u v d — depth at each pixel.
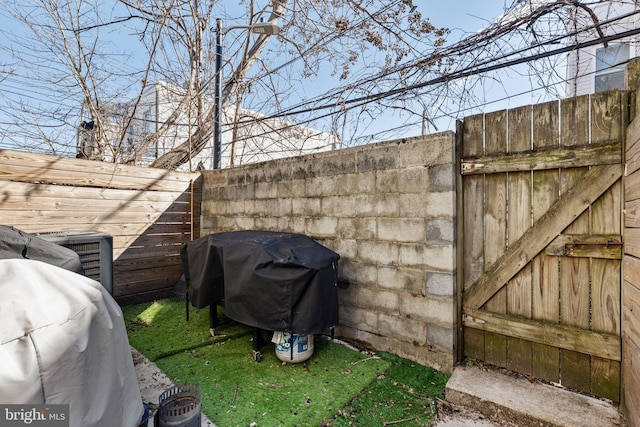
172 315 4.03
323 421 2.04
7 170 3.50
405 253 2.84
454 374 2.45
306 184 3.64
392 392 2.38
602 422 1.88
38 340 1.13
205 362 2.81
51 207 3.79
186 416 1.73
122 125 6.64
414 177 2.78
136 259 4.56
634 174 1.81
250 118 7.65
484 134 2.55
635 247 1.78
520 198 2.42
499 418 2.08
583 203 2.16
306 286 2.54
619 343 2.01
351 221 3.22
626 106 2.00
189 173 5.16
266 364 2.78
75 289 1.40
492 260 2.55
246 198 4.44
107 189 4.29
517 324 2.41
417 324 2.77
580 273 2.18
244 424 2.00
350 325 3.23
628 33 3.26
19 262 1.39
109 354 1.42
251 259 2.69
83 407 1.21
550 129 2.27
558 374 2.28
